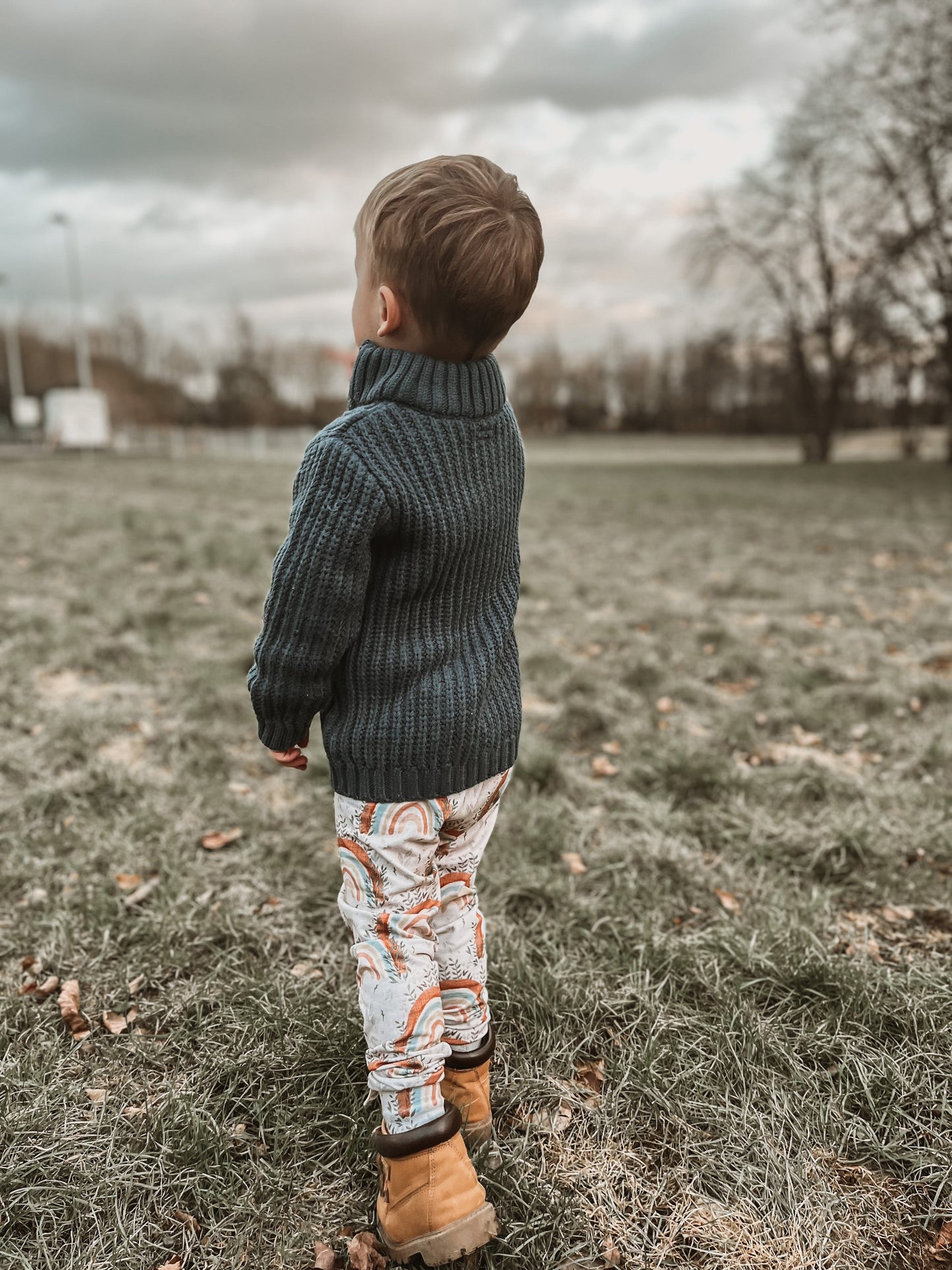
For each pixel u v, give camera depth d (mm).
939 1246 1332
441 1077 1275
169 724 3457
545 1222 1368
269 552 7137
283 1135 1522
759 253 26688
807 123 20859
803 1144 1500
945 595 6152
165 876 2352
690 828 2646
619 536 9398
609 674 4207
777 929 2084
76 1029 1789
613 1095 1621
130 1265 1309
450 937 1410
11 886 2295
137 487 14547
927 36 17375
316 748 3270
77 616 5008
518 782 2967
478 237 1097
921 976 1904
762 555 7945
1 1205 1388
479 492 1214
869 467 25266
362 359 1185
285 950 2070
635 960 1991
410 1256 1234
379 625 1209
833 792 2854
